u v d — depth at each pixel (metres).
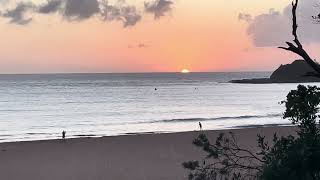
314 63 6.17
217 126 50.72
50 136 43.00
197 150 24.41
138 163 21.27
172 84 195.12
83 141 28.36
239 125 51.38
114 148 25.70
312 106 6.54
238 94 127.12
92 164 21.28
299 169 5.82
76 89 147.38
